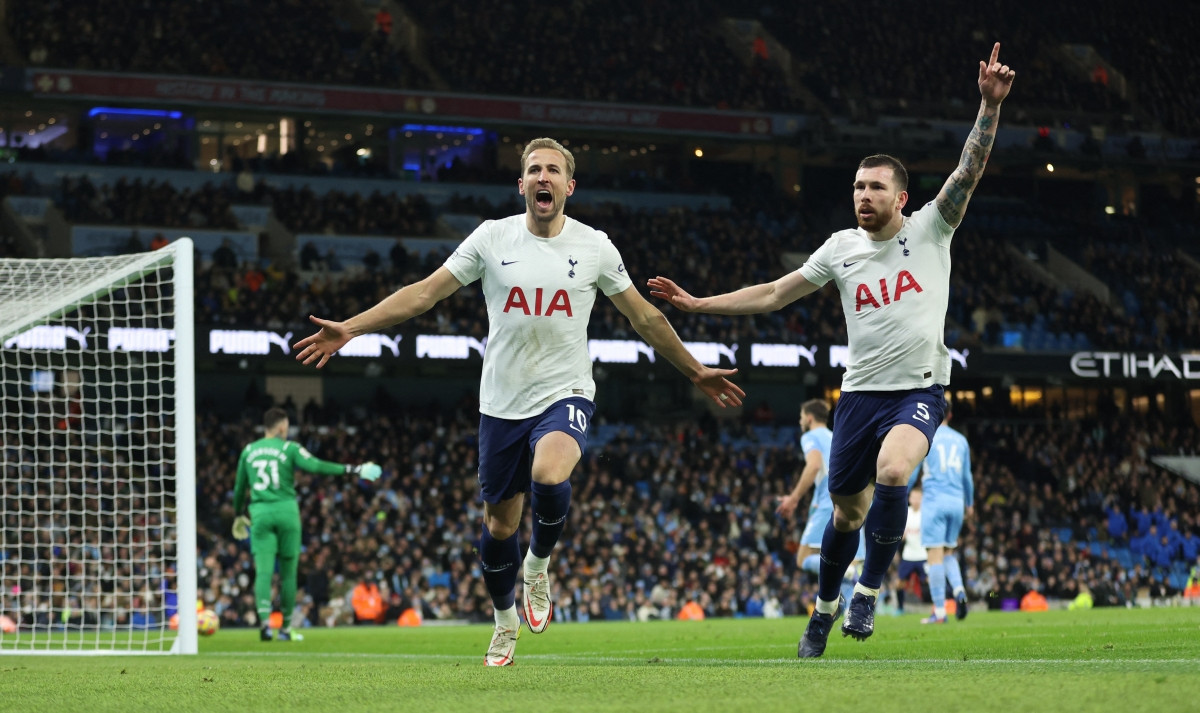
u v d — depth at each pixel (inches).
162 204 1181.7
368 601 810.8
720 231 1355.8
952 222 210.4
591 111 1355.8
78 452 919.7
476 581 850.1
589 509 996.6
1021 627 372.8
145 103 1194.0
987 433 1288.1
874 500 202.2
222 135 1327.5
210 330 971.9
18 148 1198.3
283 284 1133.7
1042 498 1159.6
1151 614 491.2
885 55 1585.9
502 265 193.2
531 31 1467.8
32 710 133.2
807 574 951.6
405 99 1289.4
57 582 703.7
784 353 1146.7
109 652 360.2
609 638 406.3
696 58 1481.3
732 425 1238.3
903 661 191.3
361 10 1475.1
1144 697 111.8
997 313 1309.1
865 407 213.0
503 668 190.7
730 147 1496.1
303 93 1252.5
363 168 1338.6
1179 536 1104.2
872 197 208.7
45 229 1155.9
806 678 145.6
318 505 929.5
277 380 1175.0
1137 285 1406.3
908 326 209.0
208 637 486.3
